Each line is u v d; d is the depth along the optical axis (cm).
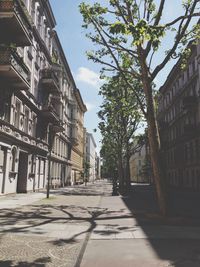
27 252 779
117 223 1236
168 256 752
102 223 1232
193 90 4434
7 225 1148
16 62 2175
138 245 866
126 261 710
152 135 1503
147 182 9062
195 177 4388
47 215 1430
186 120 4834
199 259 727
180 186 5200
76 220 1300
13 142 2500
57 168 4816
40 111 3447
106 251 798
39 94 3522
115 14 1587
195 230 1095
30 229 1079
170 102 5897
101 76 1966
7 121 2386
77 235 994
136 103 2583
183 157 5034
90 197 2698
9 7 2023
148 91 1533
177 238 961
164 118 6550
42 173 3709
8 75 2186
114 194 3088
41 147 3497
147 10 1576
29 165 3084
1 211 1536
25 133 2808
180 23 1445
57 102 4319
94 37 1677
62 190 3909
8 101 2397
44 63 3781
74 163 6962
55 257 738
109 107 3784
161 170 1473
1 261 698
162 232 1054
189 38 1620
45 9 3650
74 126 6194
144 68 1530
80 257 740
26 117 3022
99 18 1617
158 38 911
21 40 2383
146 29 891
